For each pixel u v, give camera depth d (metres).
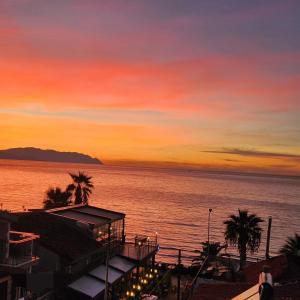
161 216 175.12
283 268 34.41
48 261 36.59
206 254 64.00
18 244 28.03
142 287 50.00
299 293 19.98
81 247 40.94
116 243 53.41
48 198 72.38
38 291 31.98
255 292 15.70
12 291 29.75
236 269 54.03
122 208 196.12
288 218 194.75
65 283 36.47
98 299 39.94
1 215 26.84
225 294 24.77
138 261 48.66
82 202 75.19
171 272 57.22
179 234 132.88
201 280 46.47
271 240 131.25
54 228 42.53
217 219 172.38
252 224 56.38
